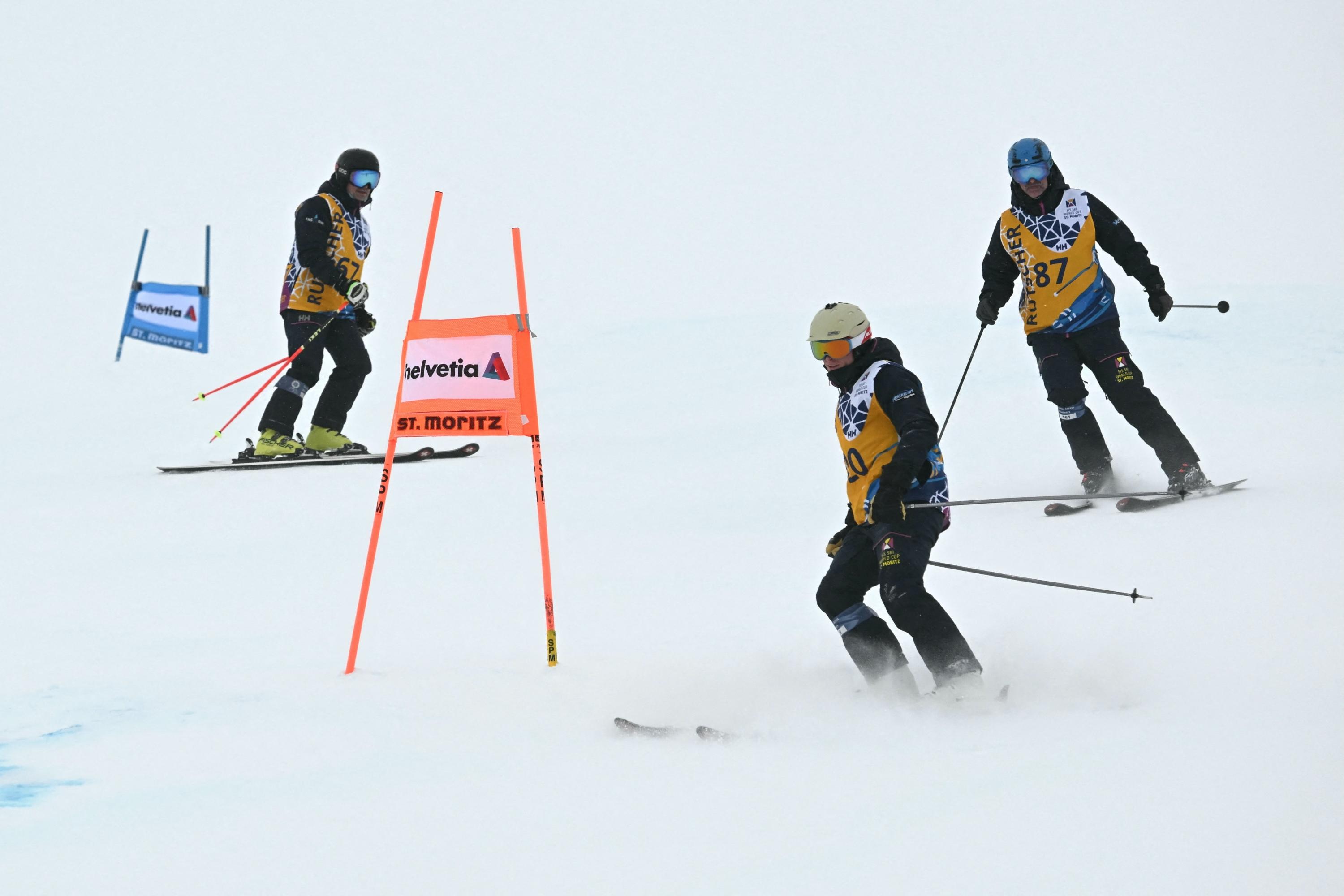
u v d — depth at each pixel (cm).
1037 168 2356
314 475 3159
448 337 1656
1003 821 926
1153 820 905
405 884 889
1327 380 3447
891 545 1347
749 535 2312
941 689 1287
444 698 1398
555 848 939
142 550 2394
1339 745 1033
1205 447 2788
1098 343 2394
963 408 3497
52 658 1625
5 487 3234
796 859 889
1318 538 1839
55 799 1101
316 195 3212
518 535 2403
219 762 1193
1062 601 1650
